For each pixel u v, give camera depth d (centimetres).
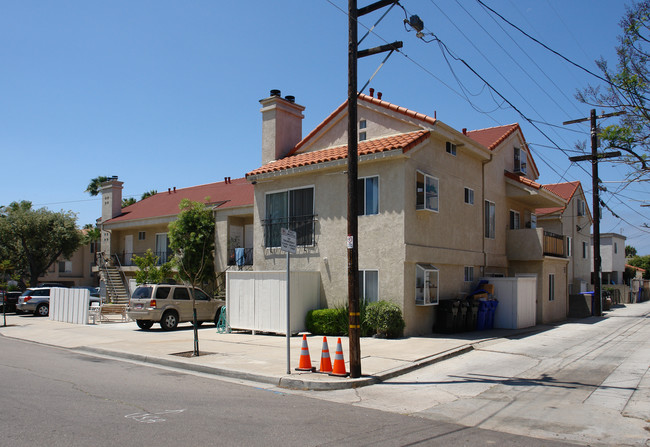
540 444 632
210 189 3244
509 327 1905
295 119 2184
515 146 2452
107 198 3484
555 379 1027
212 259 2650
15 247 3653
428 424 714
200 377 1049
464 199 1934
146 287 1912
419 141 1619
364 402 847
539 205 2533
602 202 2694
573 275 3416
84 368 1136
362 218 1669
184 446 586
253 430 661
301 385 952
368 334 1582
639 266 6831
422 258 1645
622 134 1119
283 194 1906
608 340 1609
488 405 827
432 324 1708
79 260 4522
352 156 1024
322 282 1758
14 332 1930
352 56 1044
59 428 643
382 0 1048
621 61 1102
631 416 760
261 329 1716
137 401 807
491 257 2097
